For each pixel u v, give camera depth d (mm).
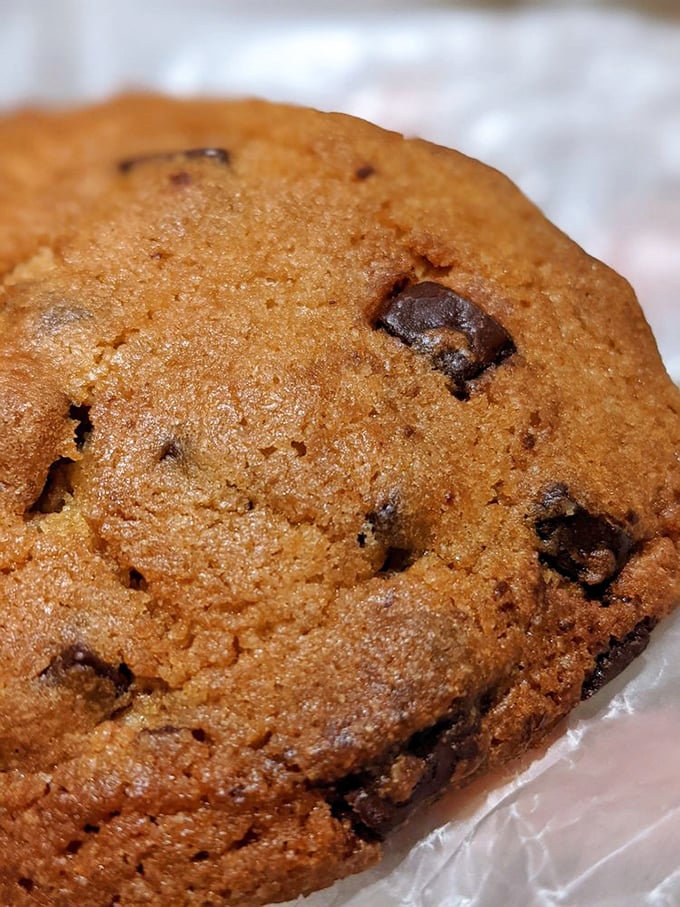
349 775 78
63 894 79
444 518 85
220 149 107
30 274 99
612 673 89
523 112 161
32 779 79
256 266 93
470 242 100
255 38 170
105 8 168
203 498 82
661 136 158
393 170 104
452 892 85
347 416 85
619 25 166
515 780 88
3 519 83
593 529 87
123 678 80
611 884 86
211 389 85
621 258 151
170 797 78
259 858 79
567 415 91
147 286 92
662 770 89
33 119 146
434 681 79
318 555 82
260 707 79
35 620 80
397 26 169
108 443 84
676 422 98
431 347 89
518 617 84
